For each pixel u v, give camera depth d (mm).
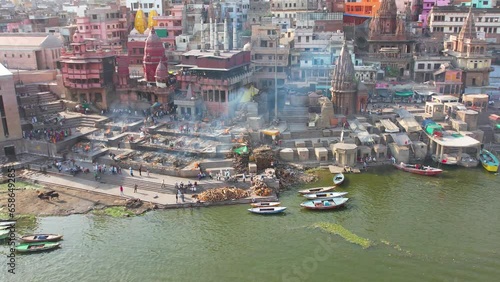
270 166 66625
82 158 69750
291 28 105438
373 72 93375
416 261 46219
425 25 120812
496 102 91688
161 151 70688
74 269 45844
